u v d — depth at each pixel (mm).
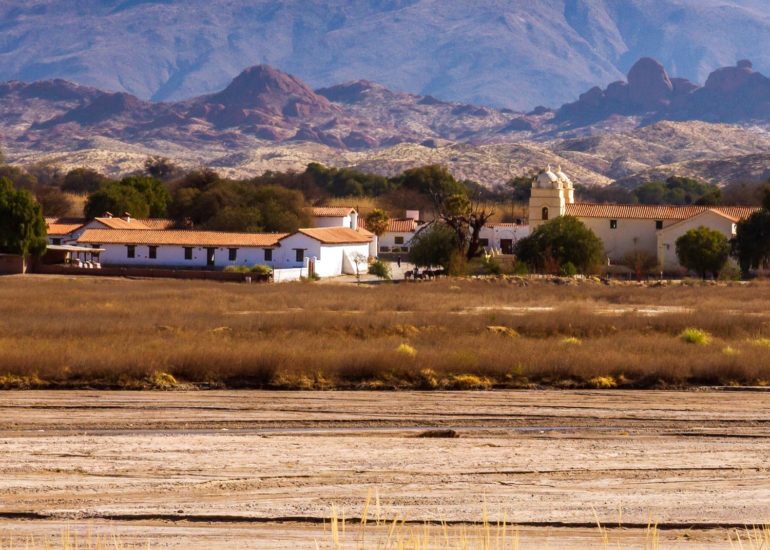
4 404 77750
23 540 44156
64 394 82375
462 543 32688
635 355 96938
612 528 47312
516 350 98625
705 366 92312
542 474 57062
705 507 50906
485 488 53750
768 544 35812
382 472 56875
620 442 66312
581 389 88500
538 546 43906
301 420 73250
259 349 93875
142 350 93625
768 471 58500
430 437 68062
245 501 50812
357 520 47688
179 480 54750
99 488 53156
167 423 71625
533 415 75938
